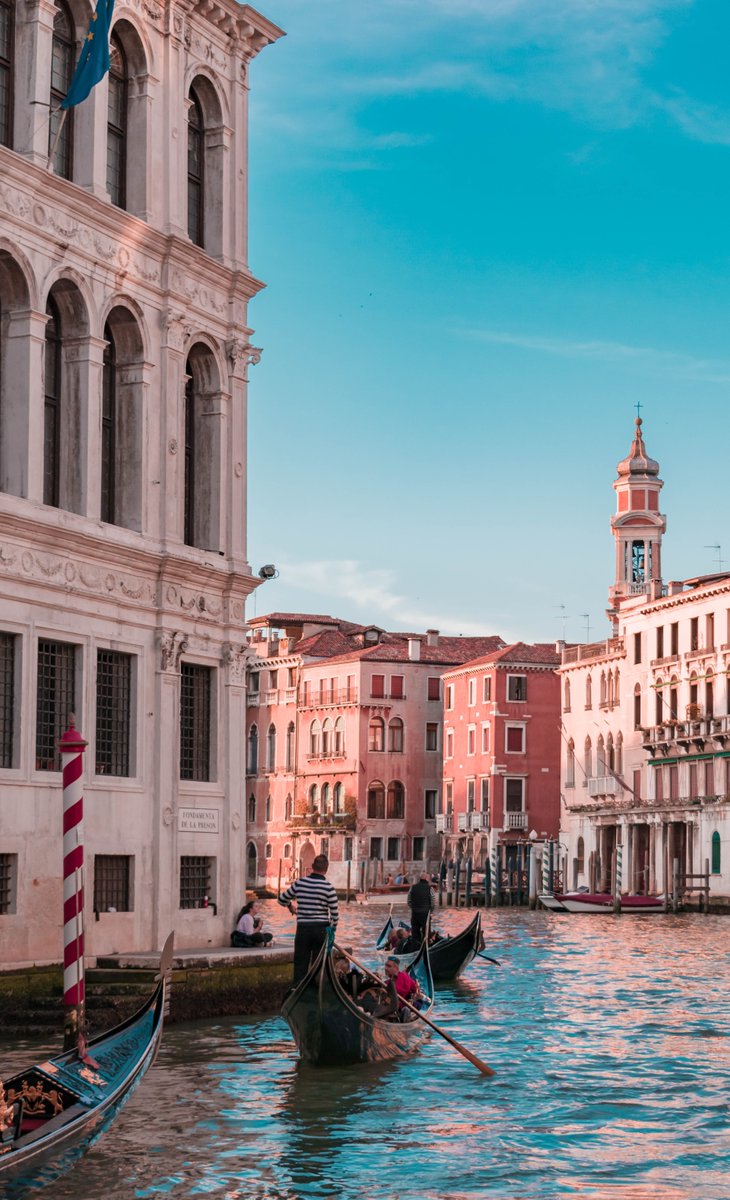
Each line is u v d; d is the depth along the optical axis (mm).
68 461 23594
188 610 25750
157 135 25469
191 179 27109
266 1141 15250
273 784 104750
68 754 15992
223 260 27062
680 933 51812
